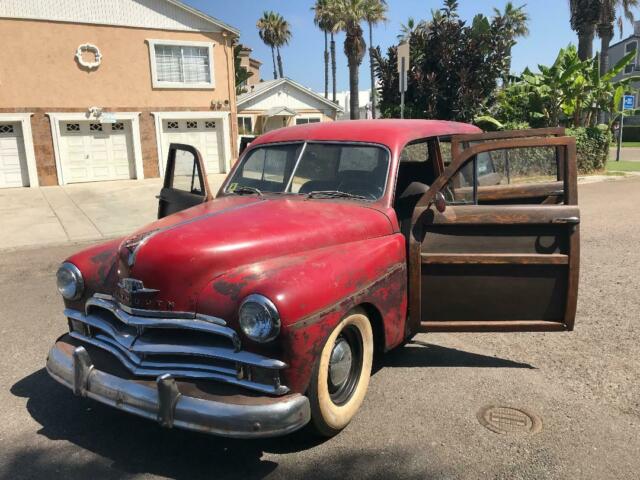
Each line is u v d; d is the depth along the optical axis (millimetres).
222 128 20750
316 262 3156
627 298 5754
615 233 8914
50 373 3400
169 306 3029
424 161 4938
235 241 3158
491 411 3600
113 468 3080
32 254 8703
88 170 18734
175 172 5098
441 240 3857
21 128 17453
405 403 3717
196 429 2756
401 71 10367
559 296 3861
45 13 17125
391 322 3703
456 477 2938
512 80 18453
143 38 18734
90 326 3451
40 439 3371
